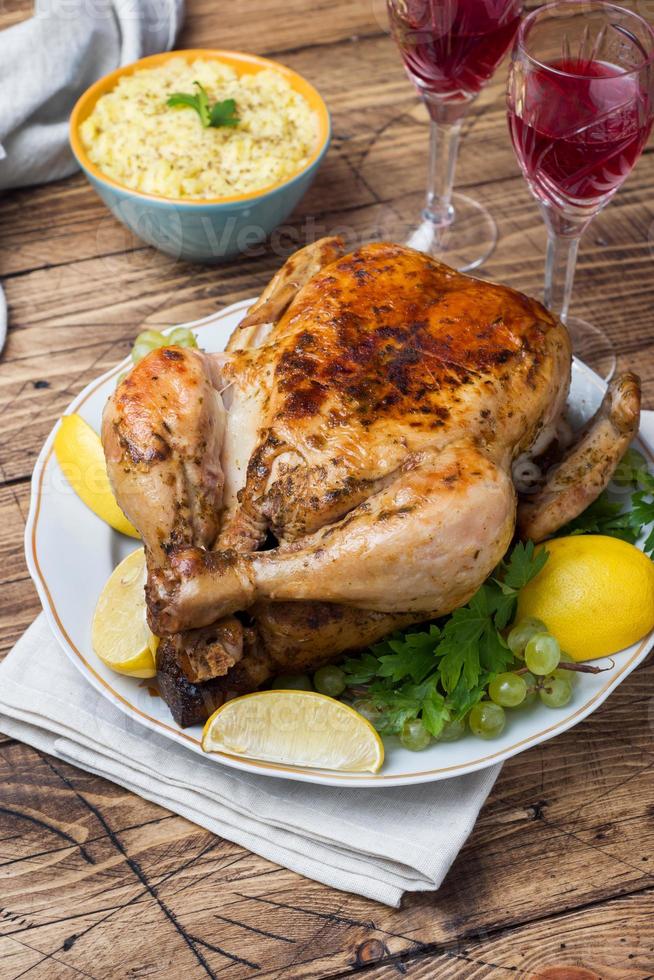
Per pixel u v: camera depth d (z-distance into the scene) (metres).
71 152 1.19
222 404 0.87
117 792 0.88
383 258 0.91
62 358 1.09
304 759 0.84
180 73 1.16
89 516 0.93
